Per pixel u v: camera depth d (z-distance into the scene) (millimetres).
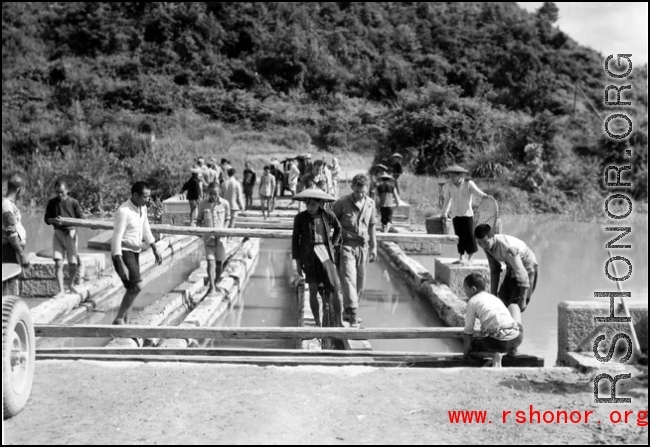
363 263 8727
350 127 50469
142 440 4398
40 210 24859
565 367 6121
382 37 71500
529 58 64500
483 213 9352
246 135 48469
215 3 68812
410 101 40156
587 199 29969
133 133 35219
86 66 58656
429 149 37281
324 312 8555
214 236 10344
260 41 65500
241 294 11445
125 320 7996
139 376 5684
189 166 28906
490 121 38500
